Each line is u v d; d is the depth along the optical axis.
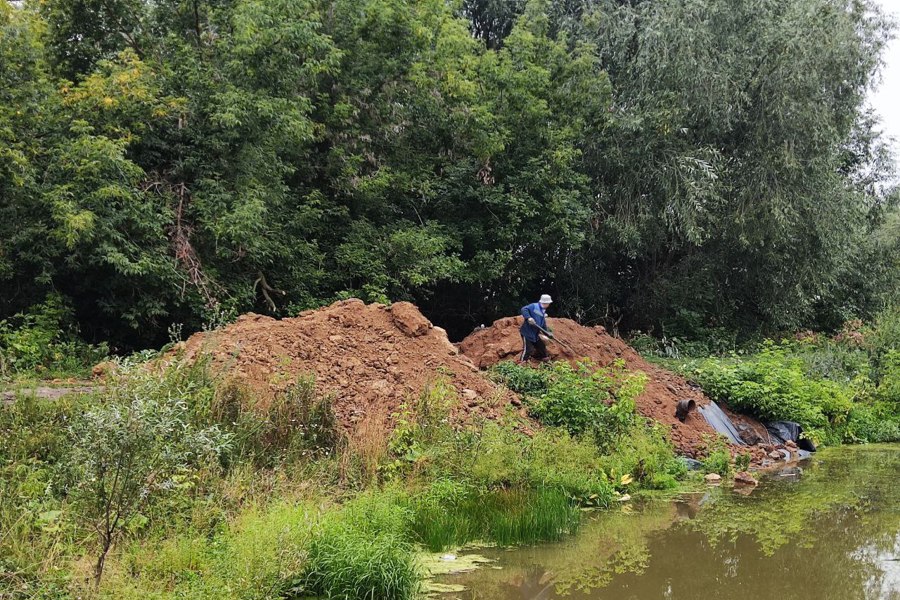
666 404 14.37
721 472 12.30
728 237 23.11
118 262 13.64
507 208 21.28
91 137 14.16
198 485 7.20
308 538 6.40
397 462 8.97
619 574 7.20
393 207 20.61
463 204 21.33
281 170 17.19
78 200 13.87
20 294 14.67
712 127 22.20
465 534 8.02
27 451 7.34
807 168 22.58
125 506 5.83
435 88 20.39
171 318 15.87
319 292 18.52
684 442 13.21
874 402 19.31
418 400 10.37
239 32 16.41
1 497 6.16
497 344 15.46
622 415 11.71
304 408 9.28
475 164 21.52
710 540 8.38
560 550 7.93
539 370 13.83
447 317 24.12
